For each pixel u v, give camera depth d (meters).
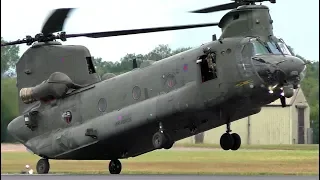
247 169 122.56
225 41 96.62
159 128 102.00
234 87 95.12
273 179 88.50
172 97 99.94
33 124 117.44
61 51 116.81
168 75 101.44
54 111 115.31
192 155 153.88
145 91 103.94
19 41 118.12
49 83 114.00
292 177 93.62
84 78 115.19
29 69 118.75
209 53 97.44
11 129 121.00
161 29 101.06
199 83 97.75
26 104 119.81
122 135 106.25
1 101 176.62
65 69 116.25
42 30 115.75
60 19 113.12
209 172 117.12
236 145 105.25
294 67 93.06
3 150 177.12
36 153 116.94
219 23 99.31
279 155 146.62
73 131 111.62
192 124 102.50
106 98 108.81
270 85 93.69
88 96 111.44
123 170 124.12
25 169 126.31
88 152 111.50
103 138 107.94
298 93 197.62
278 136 194.25
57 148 113.56
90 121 110.06
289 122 193.88
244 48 94.75
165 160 142.62
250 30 96.25
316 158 138.38
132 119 103.88
